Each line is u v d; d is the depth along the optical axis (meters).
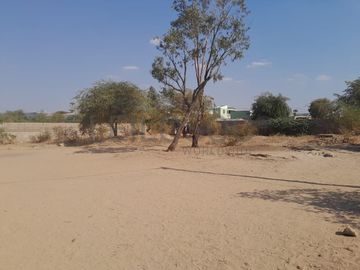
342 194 11.87
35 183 15.02
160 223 8.84
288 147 27.69
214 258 6.58
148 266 6.31
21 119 63.72
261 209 10.02
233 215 9.44
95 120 37.25
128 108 36.97
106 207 10.58
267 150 25.84
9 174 17.67
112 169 18.61
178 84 26.94
